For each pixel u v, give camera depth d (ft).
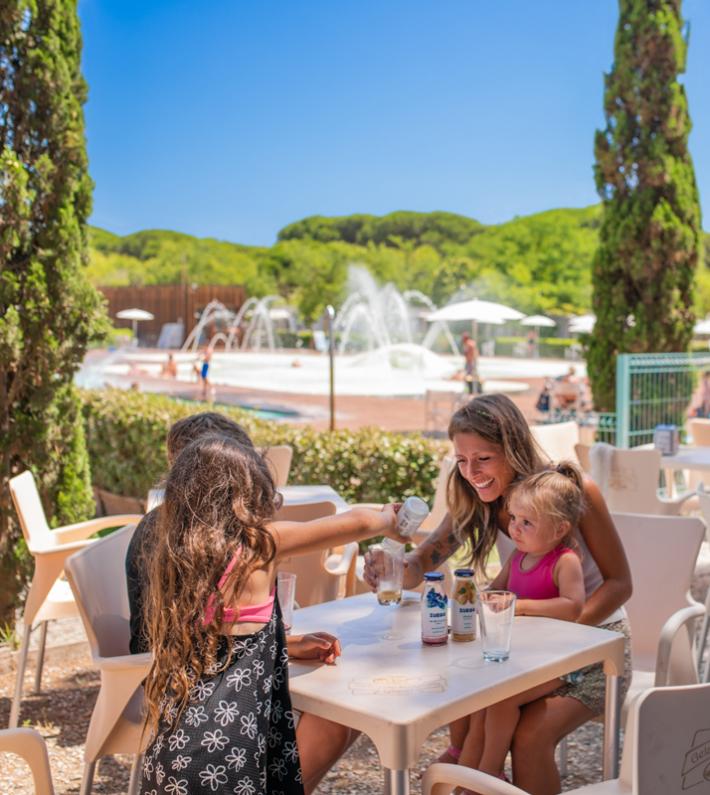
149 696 6.18
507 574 8.79
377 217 247.29
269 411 58.80
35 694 12.79
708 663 11.55
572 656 6.93
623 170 33.83
